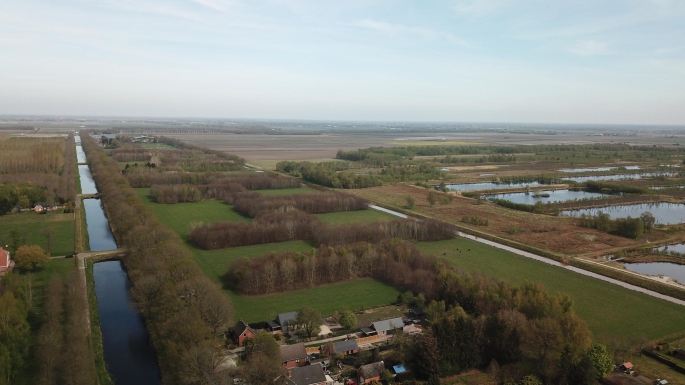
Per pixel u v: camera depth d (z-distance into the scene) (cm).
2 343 8981
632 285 14888
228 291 13550
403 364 9769
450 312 10931
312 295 13412
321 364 9506
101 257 16712
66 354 9325
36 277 14312
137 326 11925
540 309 10938
